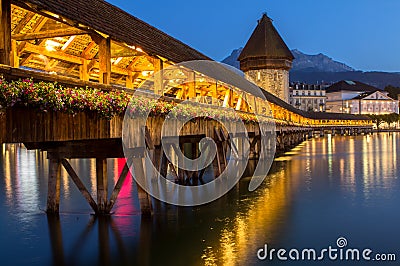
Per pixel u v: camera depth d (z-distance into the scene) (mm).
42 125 6992
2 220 11383
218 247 9023
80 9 9594
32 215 11828
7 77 6379
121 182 11688
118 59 16469
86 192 11773
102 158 10820
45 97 6766
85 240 9570
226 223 10953
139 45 11000
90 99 7863
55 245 9273
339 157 30516
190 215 11820
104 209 11734
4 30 6570
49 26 11203
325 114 91312
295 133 52000
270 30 65000
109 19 11109
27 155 38969
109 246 9141
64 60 14141
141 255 8594
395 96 148750
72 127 7707
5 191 16844
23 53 13125
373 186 16812
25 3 7418
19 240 9641
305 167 23781
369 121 101125
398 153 34094
